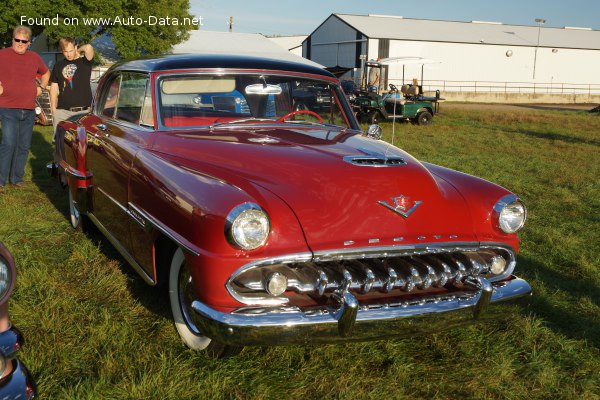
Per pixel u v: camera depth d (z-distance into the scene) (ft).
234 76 12.94
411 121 70.64
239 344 8.59
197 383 9.29
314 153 10.61
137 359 9.87
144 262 11.31
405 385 9.68
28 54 21.03
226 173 9.86
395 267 9.50
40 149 31.24
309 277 8.91
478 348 11.03
